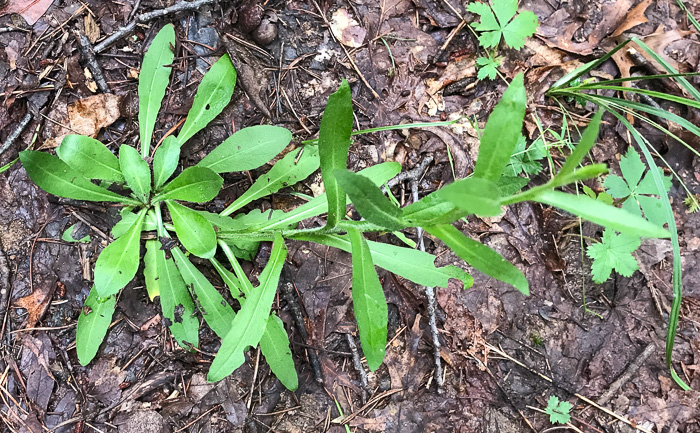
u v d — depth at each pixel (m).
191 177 0.34
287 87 0.41
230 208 0.38
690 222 0.44
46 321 0.37
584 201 0.23
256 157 0.37
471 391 0.41
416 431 0.40
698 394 0.41
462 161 0.42
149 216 0.37
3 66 0.37
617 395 0.41
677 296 0.38
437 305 0.41
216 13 0.40
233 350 0.32
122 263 0.33
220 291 0.39
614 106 0.43
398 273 0.35
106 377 0.37
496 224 0.42
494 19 0.42
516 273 0.27
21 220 0.37
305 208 0.36
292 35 0.41
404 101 0.42
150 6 0.39
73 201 0.37
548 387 0.41
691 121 0.45
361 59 0.42
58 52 0.38
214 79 0.37
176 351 0.38
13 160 0.37
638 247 0.43
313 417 0.39
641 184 0.41
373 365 0.30
